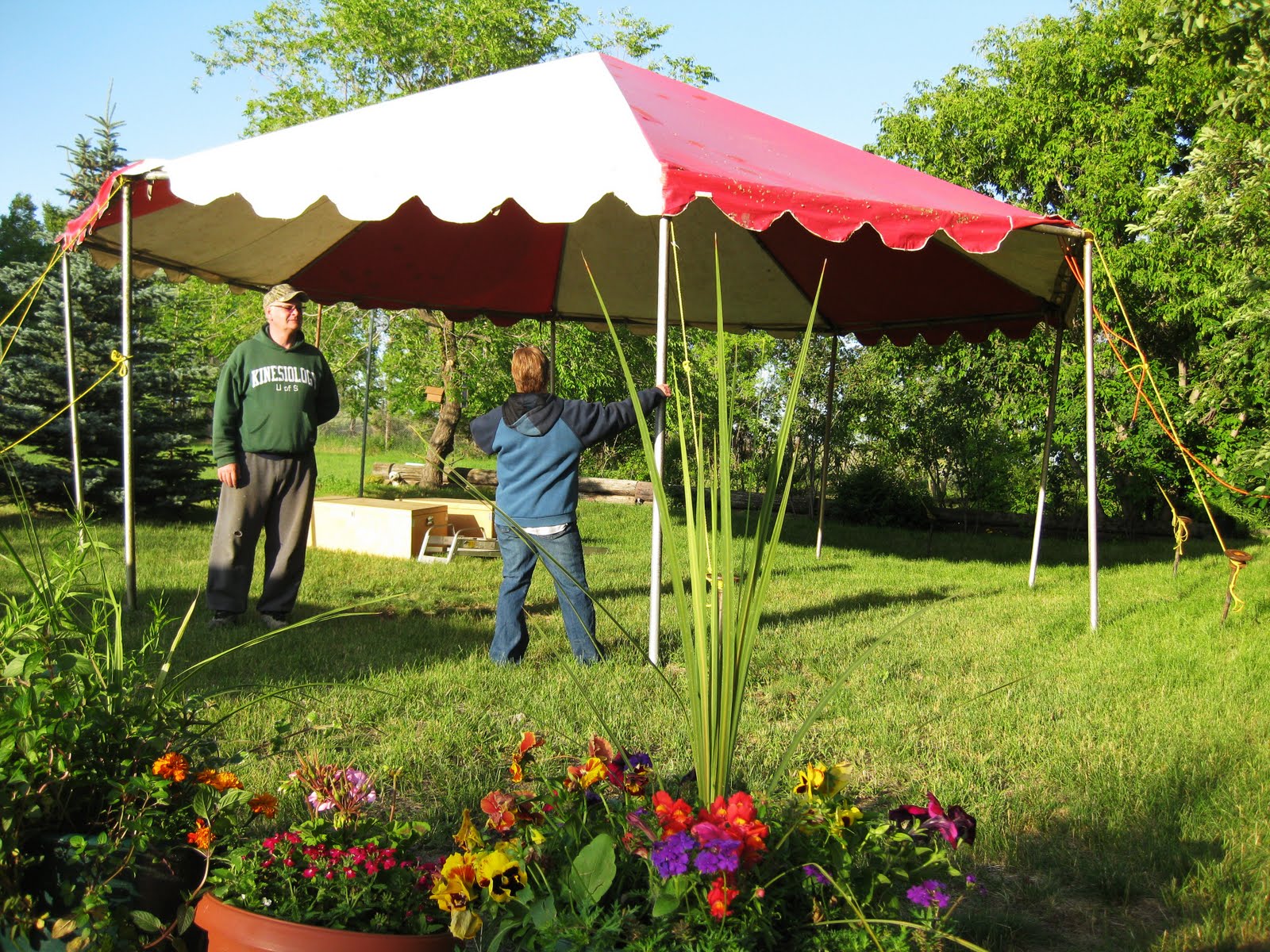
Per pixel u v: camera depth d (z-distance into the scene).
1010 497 15.15
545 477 4.98
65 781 2.19
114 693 2.30
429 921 2.02
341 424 28.78
